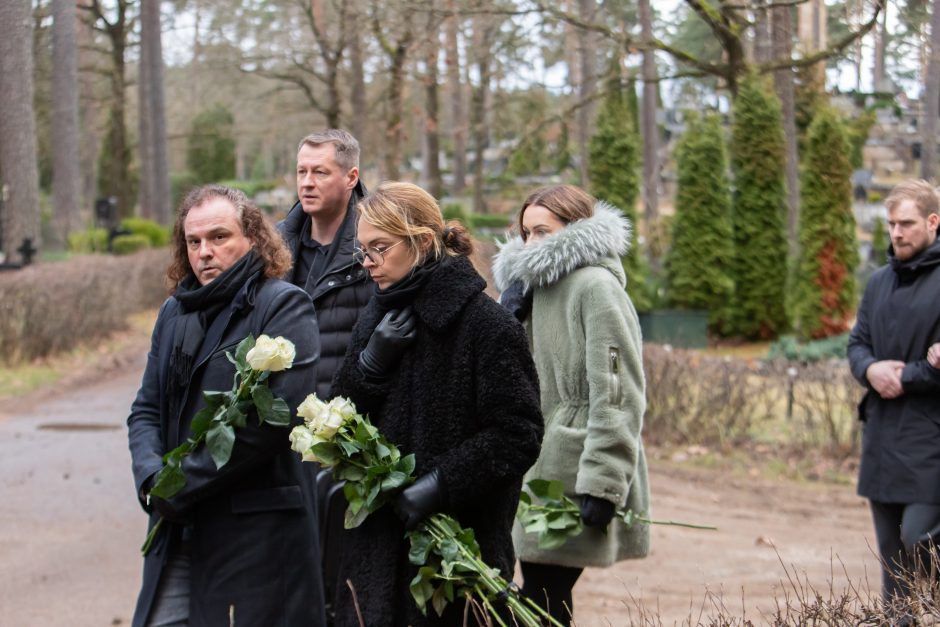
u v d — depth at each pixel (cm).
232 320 304
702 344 1700
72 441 887
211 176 4581
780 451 847
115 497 709
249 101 3512
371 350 287
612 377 355
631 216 1777
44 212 3347
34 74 2844
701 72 1519
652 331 1689
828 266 1574
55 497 705
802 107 2066
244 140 4759
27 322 1258
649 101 2647
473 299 283
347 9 1894
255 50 2823
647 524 379
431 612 281
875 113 2800
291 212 434
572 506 354
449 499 270
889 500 419
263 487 298
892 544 431
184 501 286
